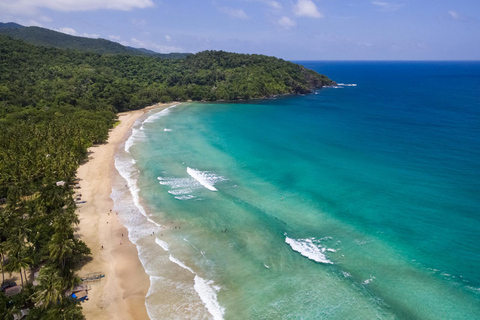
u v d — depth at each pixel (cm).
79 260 5294
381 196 7325
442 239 5706
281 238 5900
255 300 4494
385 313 4228
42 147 9119
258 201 7269
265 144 11556
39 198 6200
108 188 8025
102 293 4644
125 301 4506
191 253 5538
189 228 6272
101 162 9831
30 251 4988
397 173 8600
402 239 5744
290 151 10694
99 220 6550
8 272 4841
